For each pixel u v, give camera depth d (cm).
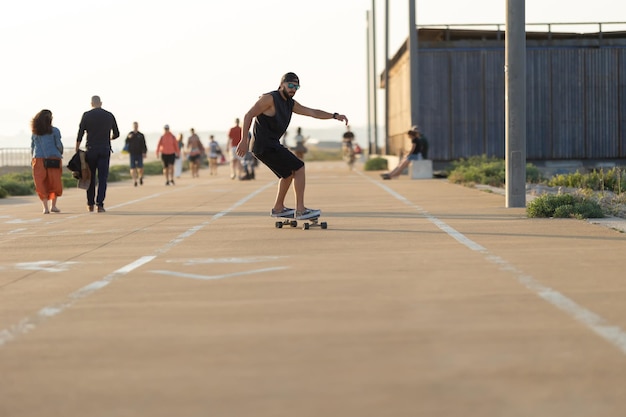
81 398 658
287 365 735
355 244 1576
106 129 2594
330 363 738
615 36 5278
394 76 6562
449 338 820
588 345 788
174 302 1037
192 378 703
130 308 1005
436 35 5531
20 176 4997
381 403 627
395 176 4525
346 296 1047
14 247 1681
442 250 1470
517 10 2348
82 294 1109
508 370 707
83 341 844
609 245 1512
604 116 5241
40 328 909
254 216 2266
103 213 2525
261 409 620
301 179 1880
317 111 1886
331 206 2530
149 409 628
